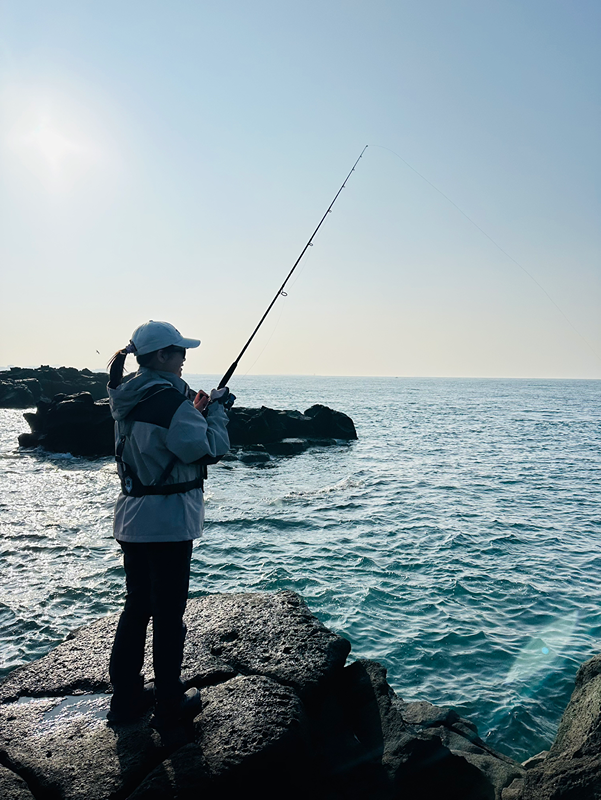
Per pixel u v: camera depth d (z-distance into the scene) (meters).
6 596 9.21
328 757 3.05
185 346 2.82
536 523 14.38
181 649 2.81
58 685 3.26
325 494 18.16
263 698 2.95
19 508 15.57
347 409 68.81
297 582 9.98
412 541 12.64
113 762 2.62
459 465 24.72
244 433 29.77
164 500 2.67
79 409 27.12
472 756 3.95
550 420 54.06
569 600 9.17
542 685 6.60
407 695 6.41
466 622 8.29
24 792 2.47
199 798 2.42
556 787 3.01
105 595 9.27
